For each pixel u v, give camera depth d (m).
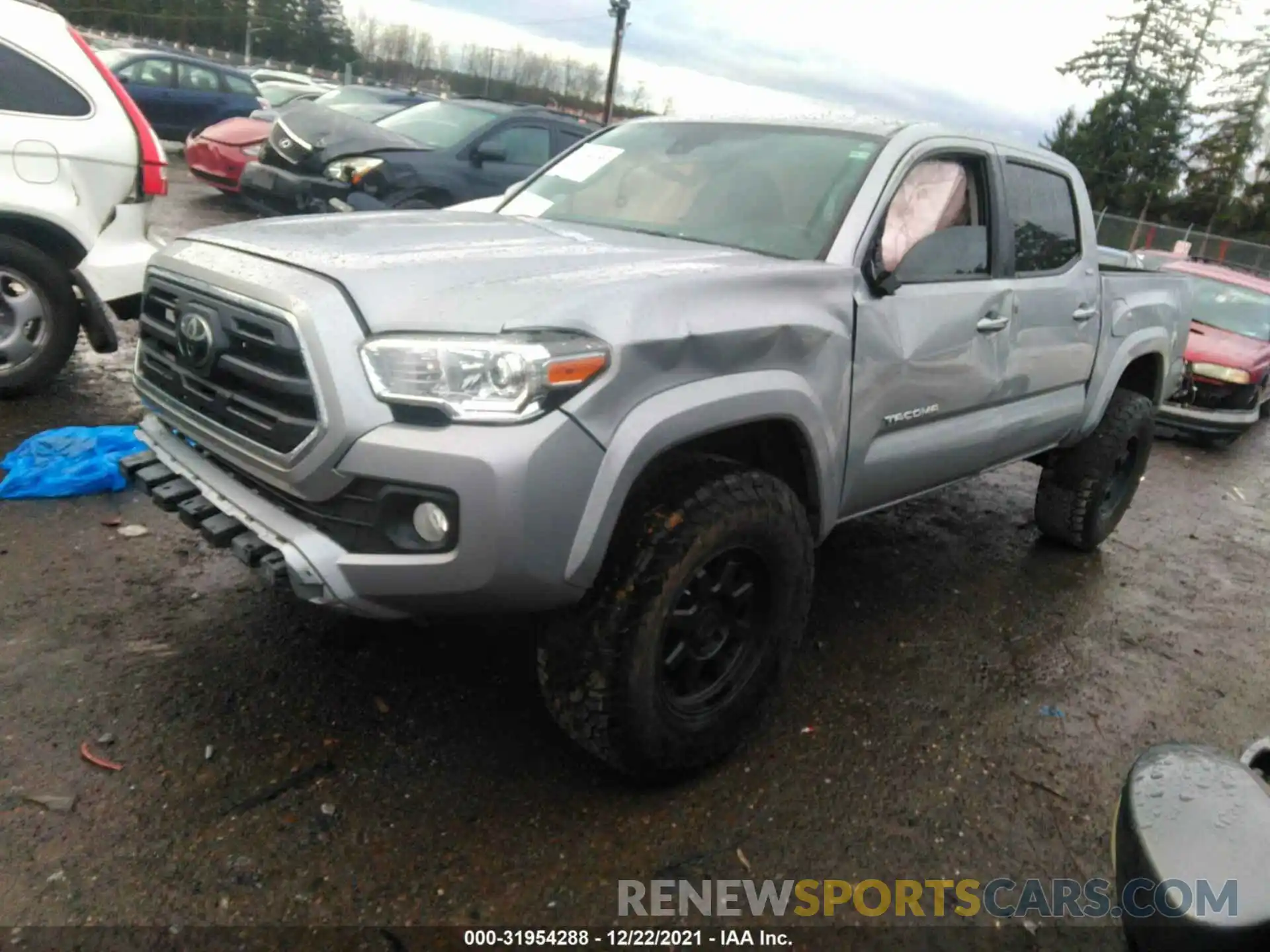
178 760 2.67
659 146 3.95
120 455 4.32
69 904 2.18
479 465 2.16
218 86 15.42
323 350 2.26
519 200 4.02
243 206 12.10
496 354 2.19
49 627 3.20
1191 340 9.09
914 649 3.89
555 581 2.30
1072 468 4.97
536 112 9.95
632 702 2.52
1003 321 3.72
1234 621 4.69
